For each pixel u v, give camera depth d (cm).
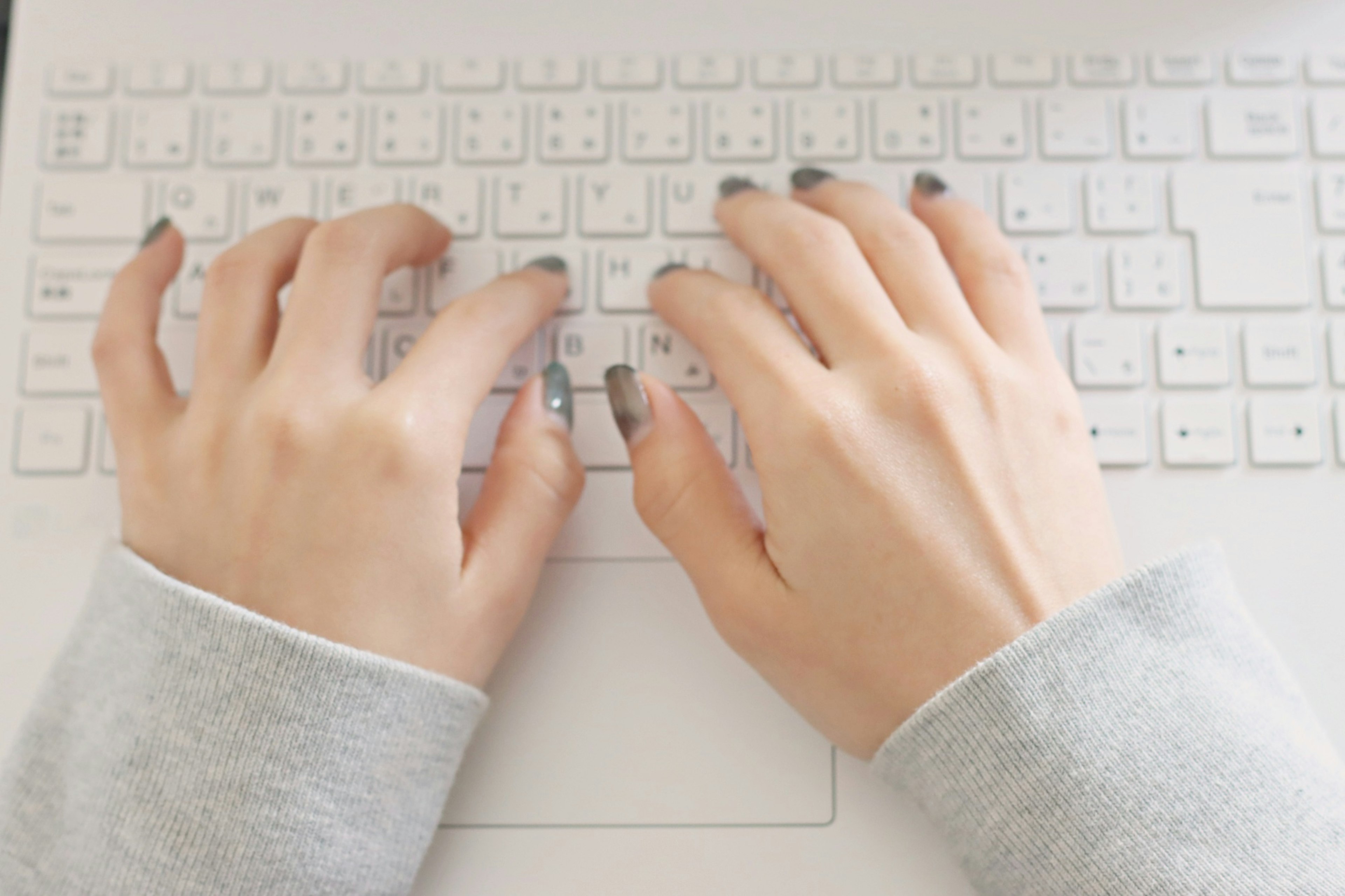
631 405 45
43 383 51
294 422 42
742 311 45
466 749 46
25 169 52
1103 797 35
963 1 52
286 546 40
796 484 41
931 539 40
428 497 41
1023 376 45
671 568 48
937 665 39
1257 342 50
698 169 52
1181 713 36
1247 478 49
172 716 38
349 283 45
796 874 45
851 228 48
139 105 53
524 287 47
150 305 48
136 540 43
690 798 46
